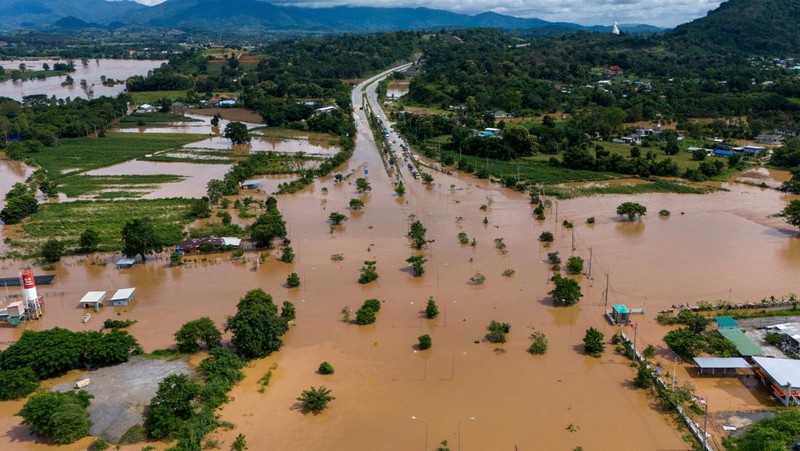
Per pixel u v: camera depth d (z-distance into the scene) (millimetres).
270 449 51281
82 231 112562
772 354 65438
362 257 98188
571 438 52438
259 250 102000
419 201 132625
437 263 95125
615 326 73938
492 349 68312
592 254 99188
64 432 51875
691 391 58250
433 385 60906
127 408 56438
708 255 98688
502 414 56000
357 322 74875
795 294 82688
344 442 52125
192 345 67688
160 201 132125
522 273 91000
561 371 63562
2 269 95188
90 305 80938
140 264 96812
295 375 63000
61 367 62625
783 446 45781
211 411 55938
